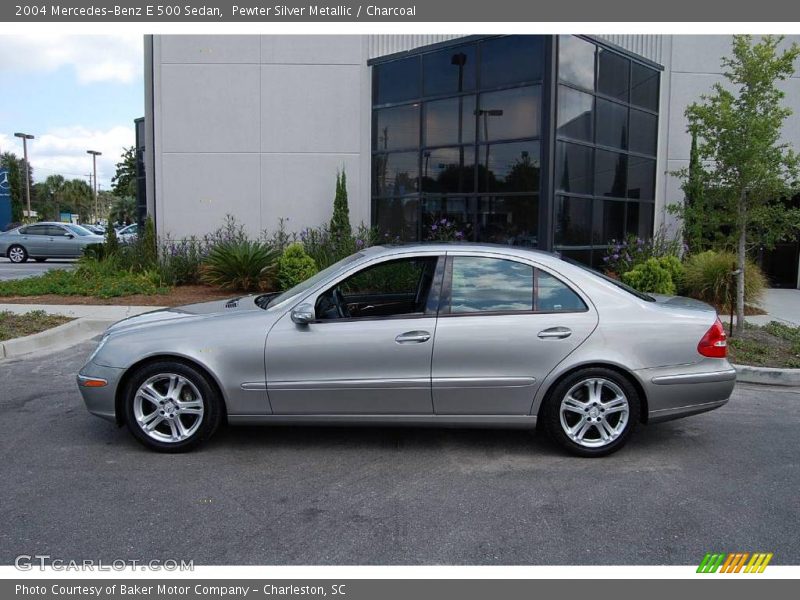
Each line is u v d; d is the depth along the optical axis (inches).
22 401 243.1
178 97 580.1
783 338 344.8
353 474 177.2
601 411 186.7
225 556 134.3
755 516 153.3
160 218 588.4
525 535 143.3
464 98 524.1
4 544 138.3
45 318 381.7
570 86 488.7
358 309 205.3
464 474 177.6
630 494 165.2
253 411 186.9
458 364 183.3
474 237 524.1
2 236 978.7
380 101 573.9
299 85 577.0
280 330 185.2
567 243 499.5
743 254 344.2
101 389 187.2
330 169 581.6
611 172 538.6
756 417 233.1
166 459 186.9
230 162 583.8
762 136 318.7
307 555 135.0
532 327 183.3
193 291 511.8
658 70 578.2
